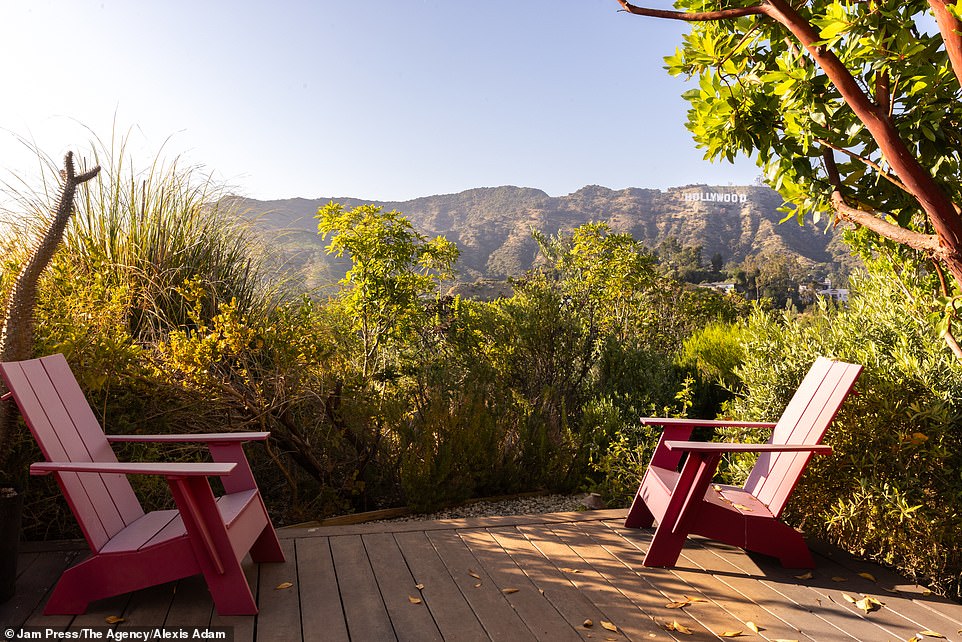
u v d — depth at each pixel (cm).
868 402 346
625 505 480
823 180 289
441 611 278
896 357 351
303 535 367
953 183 267
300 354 457
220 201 609
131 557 266
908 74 230
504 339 656
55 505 371
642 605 288
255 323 495
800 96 261
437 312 669
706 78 280
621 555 346
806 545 341
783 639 260
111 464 254
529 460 535
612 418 538
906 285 365
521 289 720
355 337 618
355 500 491
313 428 497
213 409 446
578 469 534
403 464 474
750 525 329
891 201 277
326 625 263
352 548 349
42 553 335
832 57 216
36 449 362
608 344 639
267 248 616
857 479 340
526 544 359
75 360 378
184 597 285
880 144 215
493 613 277
